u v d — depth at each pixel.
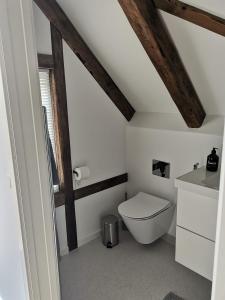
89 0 1.84
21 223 0.89
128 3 1.54
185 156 2.47
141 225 2.34
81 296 2.04
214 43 1.64
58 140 2.37
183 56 1.87
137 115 2.95
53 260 1.01
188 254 2.05
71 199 2.54
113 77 2.59
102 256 2.53
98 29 2.06
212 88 2.04
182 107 2.22
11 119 0.80
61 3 2.03
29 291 0.98
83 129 2.54
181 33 1.69
